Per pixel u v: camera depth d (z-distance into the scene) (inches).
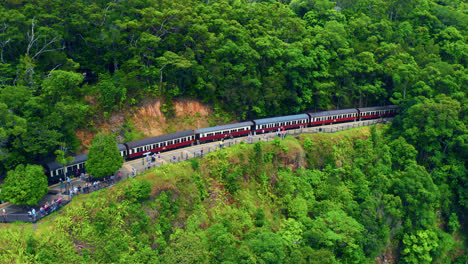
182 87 4357.8
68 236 2706.7
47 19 3855.8
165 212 3112.7
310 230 3383.4
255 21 4968.0
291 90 4699.8
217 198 3430.1
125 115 4015.8
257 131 4375.0
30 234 2605.8
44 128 3090.6
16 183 2726.4
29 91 3233.3
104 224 2817.4
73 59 4114.2
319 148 4227.4
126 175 3292.3
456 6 7239.2
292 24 5182.1
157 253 2891.2
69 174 3265.3
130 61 4060.0
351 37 5767.7
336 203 3814.0
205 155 3671.3
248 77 4463.6
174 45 4370.1
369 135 4618.6
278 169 3924.7
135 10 4320.9
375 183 4065.0
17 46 3735.2
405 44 5949.8
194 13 4439.0
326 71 4911.4
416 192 3929.6
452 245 4035.4
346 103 5231.3
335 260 3312.0
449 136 4392.2
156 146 3759.8
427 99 4584.2
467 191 4301.2
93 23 4185.5
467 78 5027.1
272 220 3526.1
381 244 3686.0
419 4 6702.8
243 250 2896.2
